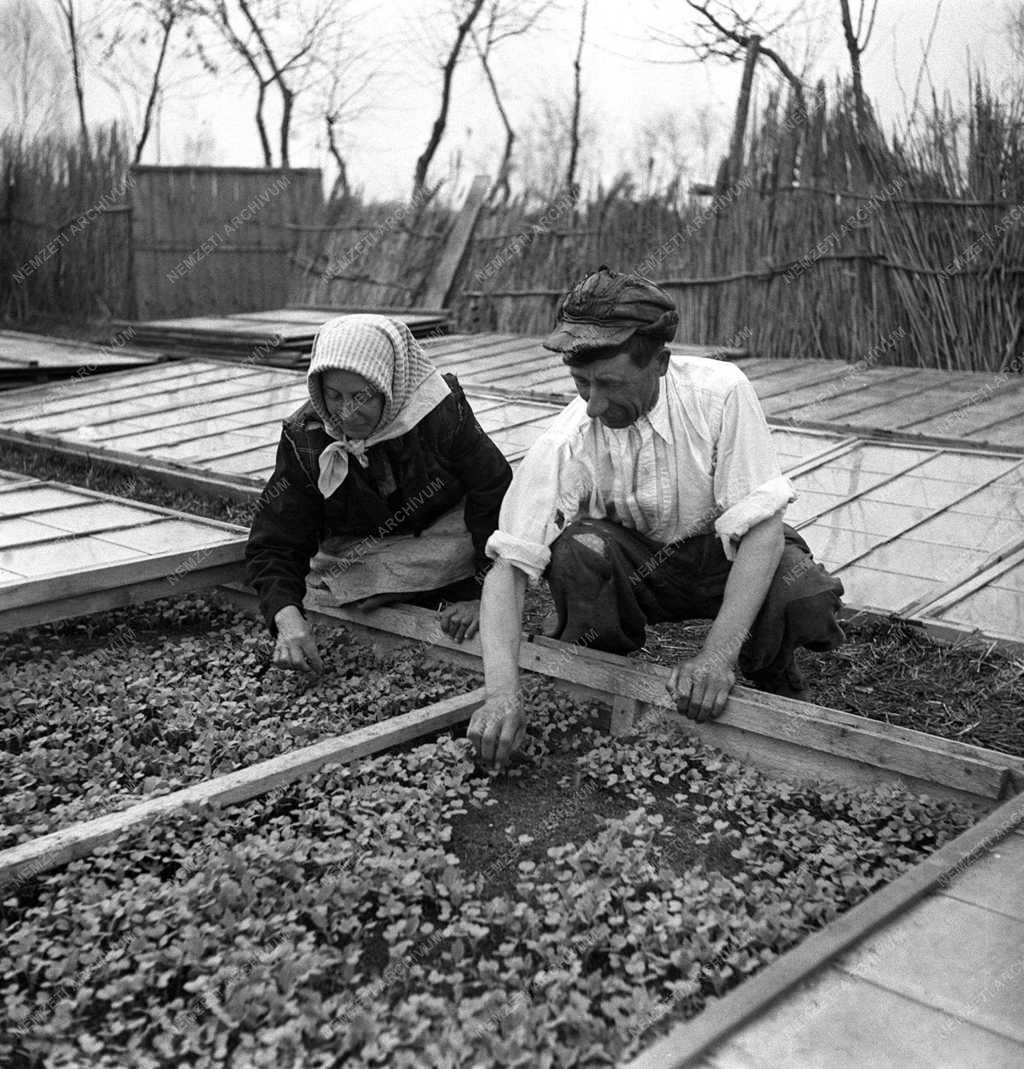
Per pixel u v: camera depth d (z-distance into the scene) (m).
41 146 14.81
